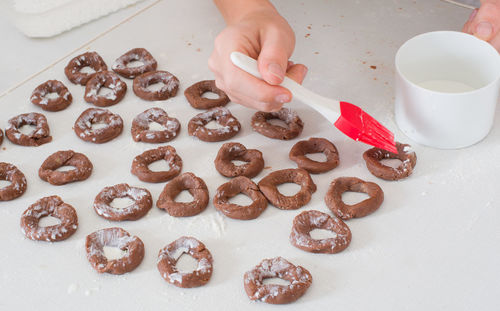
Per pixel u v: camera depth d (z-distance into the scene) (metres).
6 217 0.74
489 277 0.67
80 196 0.76
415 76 0.81
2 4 1.03
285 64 0.72
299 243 0.70
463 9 0.94
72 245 0.72
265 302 0.66
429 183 0.74
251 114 0.83
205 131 0.80
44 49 0.98
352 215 0.72
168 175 0.77
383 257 0.69
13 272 0.70
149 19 0.97
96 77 0.87
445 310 0.65
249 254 0.70
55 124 0.83
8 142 0.82
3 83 0.93
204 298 0.67
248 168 0.76
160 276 0.69
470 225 0.71
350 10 0.95
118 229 0.72
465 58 0.79
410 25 0.92
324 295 0.67
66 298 0.68
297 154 0.78
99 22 1.02
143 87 0.86
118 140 0.81
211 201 0.75
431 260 0.68
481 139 0.77
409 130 0.78
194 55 0.91
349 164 0.77
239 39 0.74
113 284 0.68
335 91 0.84
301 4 0.97
